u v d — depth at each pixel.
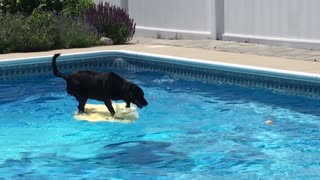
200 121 7.38
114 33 12.99
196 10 13.63
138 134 6.90
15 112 7.89
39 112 7.87
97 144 6.60
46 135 6.91
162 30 14.54
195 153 6.28
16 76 9.98
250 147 6.42
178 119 7.47
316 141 6.57
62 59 10.41
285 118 7.42
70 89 7.52
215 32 13.12
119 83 7.27
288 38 11.71
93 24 13.10
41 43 11.64
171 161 6.07
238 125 7.18
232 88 9.08
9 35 11.49
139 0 15.21
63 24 12.41
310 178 5.60
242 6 12.55
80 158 6.20
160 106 8.08
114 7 13.66
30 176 5.75
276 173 5.73
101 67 10.95
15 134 6.96
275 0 11.87
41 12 13.09
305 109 7.77
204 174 5.74
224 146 6.47
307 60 9.69
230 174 5.73
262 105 8.03
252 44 12.16
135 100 7.21
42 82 9.76
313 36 11.27
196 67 9.63
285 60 9.72
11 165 6.03
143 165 5.98
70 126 7.22
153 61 10.40
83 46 12.28
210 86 9.30
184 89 9.12
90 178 5.70
